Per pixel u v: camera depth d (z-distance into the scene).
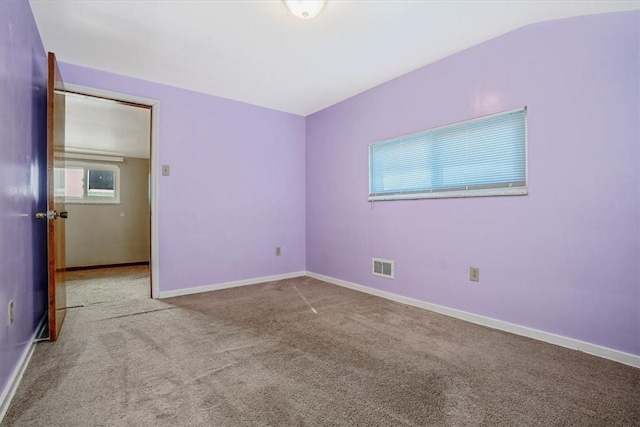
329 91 3.50
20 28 1.77
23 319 1.83
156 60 2.74
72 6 1.99
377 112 3.33
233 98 3.71
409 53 2.62
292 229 4.30
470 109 2.54
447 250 2.71
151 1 1.95
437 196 2.78
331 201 3.97
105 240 5.93
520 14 2.07
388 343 2.12
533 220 2.20
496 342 2.13
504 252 2.35
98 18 2.12
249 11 2.04
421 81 2.90
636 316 1.82
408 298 3.04
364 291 3.50
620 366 1.81
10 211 1.59
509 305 2.33
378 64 2.82
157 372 1.73
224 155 3.69
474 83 2.51
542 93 2.15
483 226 2.47
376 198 3.35
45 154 2.46
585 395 1.52
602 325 1.93
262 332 2.31
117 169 6.09
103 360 1.86
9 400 1.45
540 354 1.96
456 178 2.65
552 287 2.12
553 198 2.11
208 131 3.57
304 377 1.68
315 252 4.24
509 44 2.31
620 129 1.86
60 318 2.35
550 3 1.93
